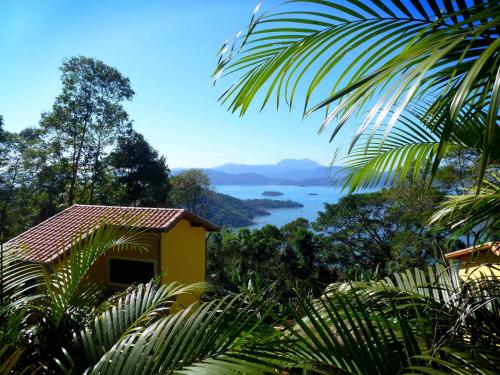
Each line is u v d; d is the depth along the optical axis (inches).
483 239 80.4
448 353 60.3
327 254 829.2
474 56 43.1
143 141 1258.0
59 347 103.0
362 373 56.6
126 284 454.6
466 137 69.3
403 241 599.2
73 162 1168.2
